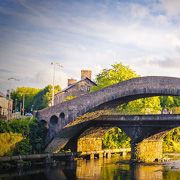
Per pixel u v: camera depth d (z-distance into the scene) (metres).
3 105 74.56
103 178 36.91
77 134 53.88
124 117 49.53
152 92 38.91
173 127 49.31
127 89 41.09
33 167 42.66
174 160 54.56
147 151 54.59
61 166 44.72
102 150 58.59
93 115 48.56
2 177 35.00
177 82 37.16
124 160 53.88
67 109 46.72
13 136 42.28
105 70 68.50
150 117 47.19
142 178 37.28
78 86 85.75
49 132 48.56
